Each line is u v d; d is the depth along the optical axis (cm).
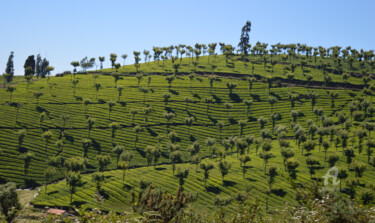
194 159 13850
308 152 15350
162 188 1164
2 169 12988
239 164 14512
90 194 10681
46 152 14900
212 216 1251
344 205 1088
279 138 17600
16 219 974
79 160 13300
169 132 18612
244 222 1249
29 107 18825
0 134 15400
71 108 19700
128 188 11431
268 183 11319
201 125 19838
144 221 1017
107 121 18812
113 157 15562
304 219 1109
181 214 1116
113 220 979
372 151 13600
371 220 1062
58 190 11188
